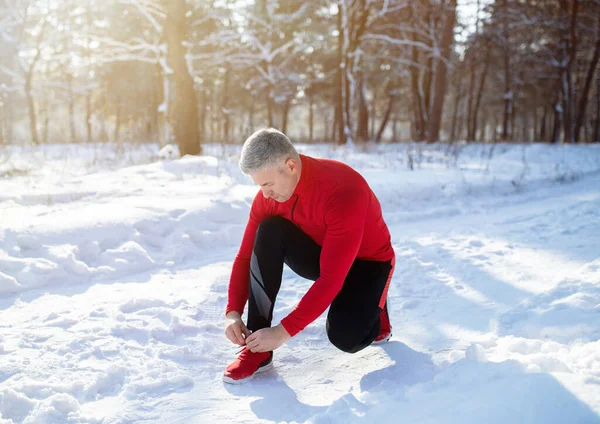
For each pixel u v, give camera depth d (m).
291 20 21.92
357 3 17.73
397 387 2.30
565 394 1.80
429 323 3.13
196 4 19.34
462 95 30.16
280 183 2.21
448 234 5.39
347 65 17.70
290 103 33.00
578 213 6.01
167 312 3.18
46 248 3.95
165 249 4.48
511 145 18.25
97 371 2.46
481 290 3.66
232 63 21.80
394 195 7.16
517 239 5.03
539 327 2.74
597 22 24.38
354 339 2.38
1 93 23.61
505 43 25.45
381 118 41.28
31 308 3.21
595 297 2.98
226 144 15.11
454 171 9.83
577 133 24.89
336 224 2.23
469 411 1.79
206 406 2.22
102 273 3.91
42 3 20.41
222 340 2.94
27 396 2.21
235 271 2.60
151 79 27.52
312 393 2.35
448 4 20.39
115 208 4.94
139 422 2.09
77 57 17.12
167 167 7.99
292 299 3.56
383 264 2.54
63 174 7.76
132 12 18.89
